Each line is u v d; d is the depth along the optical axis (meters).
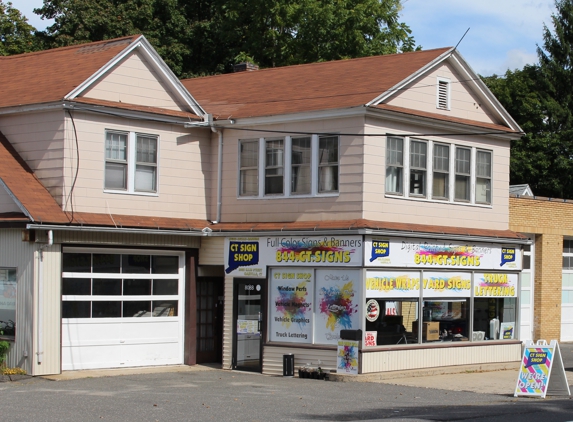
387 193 21.91
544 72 49.25
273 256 22.09
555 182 44.03
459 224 23.84
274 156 23.00
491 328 24.17
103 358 21.62
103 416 14.27
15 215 20.33
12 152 21.62
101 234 21.25
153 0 40.81
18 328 20.22
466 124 23.80
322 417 14.52
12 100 22.02
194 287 23.33
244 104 24.30
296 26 39.66
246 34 40.88
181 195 23.31
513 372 23.38
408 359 21.66
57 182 20.89
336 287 21.14
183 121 23.27
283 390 18.50
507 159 25.41
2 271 20.80
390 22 40.53
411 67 23.16
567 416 14.84
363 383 20.09
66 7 40.12
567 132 45.00
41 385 18.69
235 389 18.50
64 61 23.66
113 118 21.89
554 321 29.52
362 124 21.42
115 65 22.05
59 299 20.42
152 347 22.64
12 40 41.03
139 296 22.38
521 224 28.25
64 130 20.91
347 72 24.56
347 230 20.78
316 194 22.14
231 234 22.73
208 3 43.41
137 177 22.41
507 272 24.72
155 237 22.36
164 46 39.91
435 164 23.33
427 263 22.31
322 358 21.16
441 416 14.67
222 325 24.23
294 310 21.77
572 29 50.16
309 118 22.14
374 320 20.97
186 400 16.45
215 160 23.94
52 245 20.34
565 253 30.62
